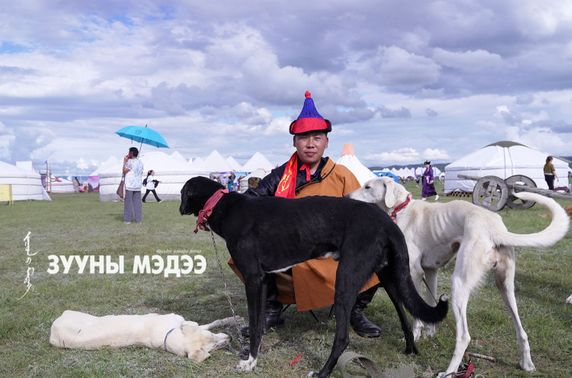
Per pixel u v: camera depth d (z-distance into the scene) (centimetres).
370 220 337
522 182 1422
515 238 340
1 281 650
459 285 347
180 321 412
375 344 410
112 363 371
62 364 373
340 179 450
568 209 514
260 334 359
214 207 366
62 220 1450
